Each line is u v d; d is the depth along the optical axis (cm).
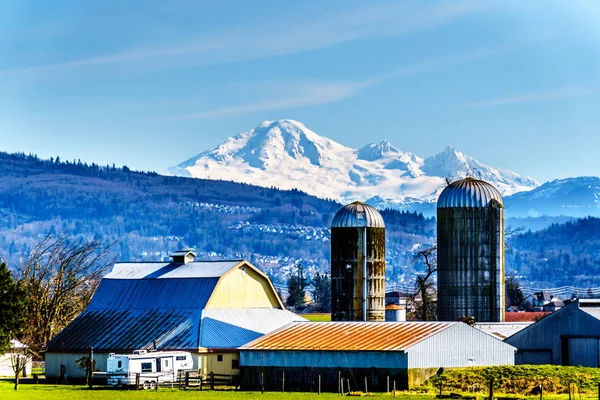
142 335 16588
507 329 17325
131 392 14488
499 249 18138
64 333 17100
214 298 17112
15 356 17500
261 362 14975
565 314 16000
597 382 13812
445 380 14025
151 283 17650
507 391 13412
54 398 13512
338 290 17812
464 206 18075
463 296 18025
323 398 13175
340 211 18012
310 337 15288
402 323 15438
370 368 14150
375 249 17850
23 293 16712
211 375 15450
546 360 16075
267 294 18038
